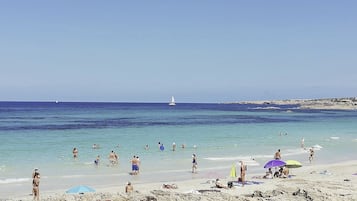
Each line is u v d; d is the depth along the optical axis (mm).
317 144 56625
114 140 58688
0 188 27625
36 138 60438
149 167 36625
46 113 149625
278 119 123938
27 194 25969
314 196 16219
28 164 37250
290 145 54500
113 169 35406
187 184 28484
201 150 48312
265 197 16594
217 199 15180
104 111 175500
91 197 15109
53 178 31281
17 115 132625
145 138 61750
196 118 123875
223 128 83688
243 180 28641
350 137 66938
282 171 31719
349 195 17422
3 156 41938
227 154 45094
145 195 15000
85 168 35719
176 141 57812
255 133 72062
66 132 71188
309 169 35875
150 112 169500
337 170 34750
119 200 14688
